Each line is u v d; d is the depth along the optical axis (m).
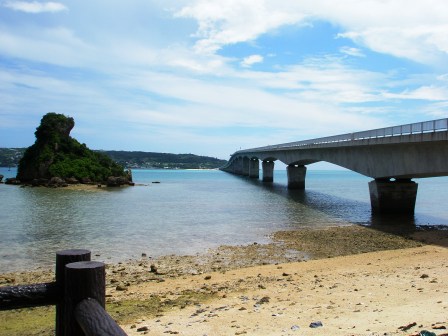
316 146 56.41
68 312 2.75
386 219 35.88
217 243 24.44
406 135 32.47
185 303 12.68
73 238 25.59
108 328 2.38
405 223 33.47
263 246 23.61
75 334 2.70
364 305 11.06
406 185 39.22
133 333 9.56
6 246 22.95
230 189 78.62
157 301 12.98
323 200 55.31
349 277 15.58
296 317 10.24
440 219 36.12
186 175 179.00
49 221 33.00
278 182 114.44
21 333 10.31
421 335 6.86
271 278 16.05
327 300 12.02
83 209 42.00
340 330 8.45
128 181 86.69
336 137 49.69
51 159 85.50
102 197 57.72
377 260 19.38
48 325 10.88
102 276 2.82
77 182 82.62
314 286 14.23
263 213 39.53
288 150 75.12
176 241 24.92
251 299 12.79
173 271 17.70
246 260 20.08
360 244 24.42
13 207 43.28
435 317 8.80
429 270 16.14
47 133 90.75
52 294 2.97
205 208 43.84
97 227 30.11
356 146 43.59
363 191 77.44
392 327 8.19
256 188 82.06
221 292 13.95
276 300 12.49
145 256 20.73
